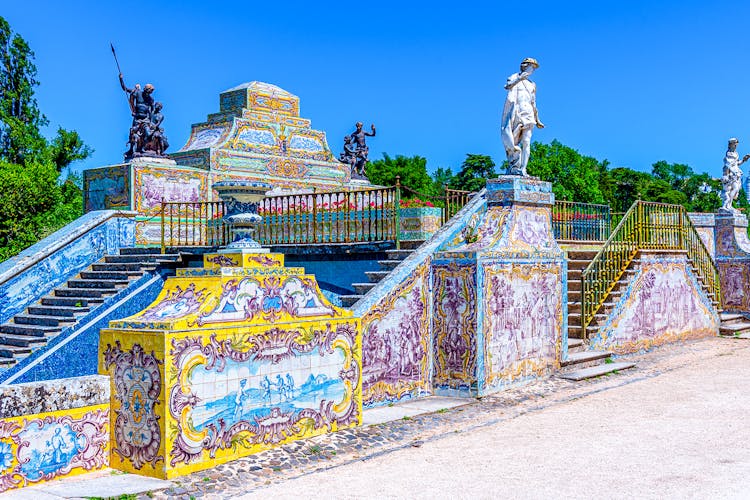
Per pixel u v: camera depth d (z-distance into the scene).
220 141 21.92
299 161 23.66
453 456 8.77
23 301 17.02
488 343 12.38
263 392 8.78
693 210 74.12
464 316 12.25
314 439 9.30
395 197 13.84
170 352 7.81
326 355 9.65
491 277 12.49
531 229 13.77
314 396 9.45
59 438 7.75
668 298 18.08
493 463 8.41
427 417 10.91
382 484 7.69
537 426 10.20
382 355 11.64
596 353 15.14
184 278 8.74
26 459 7.48
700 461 8.23
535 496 7.19
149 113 20.66
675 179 87.62
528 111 13.61
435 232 13.30
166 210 20.09
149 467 7.88
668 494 7.12
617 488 7.35
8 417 7.34
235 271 8.59
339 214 16.27
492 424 10.46
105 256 18.66
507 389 12.76
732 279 24.03
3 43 41.62
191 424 7.99
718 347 17.72
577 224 21.02
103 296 16.34
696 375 13.85
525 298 13.34
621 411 10.95
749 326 20.75
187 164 22.09
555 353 14.04
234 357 8.45
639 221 17.47
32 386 7.55
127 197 19.69
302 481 7.89
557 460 8.45
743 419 10.20
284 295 9.16
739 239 24.27
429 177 60.50
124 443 8.10
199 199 21.00
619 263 16.88
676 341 18.27
